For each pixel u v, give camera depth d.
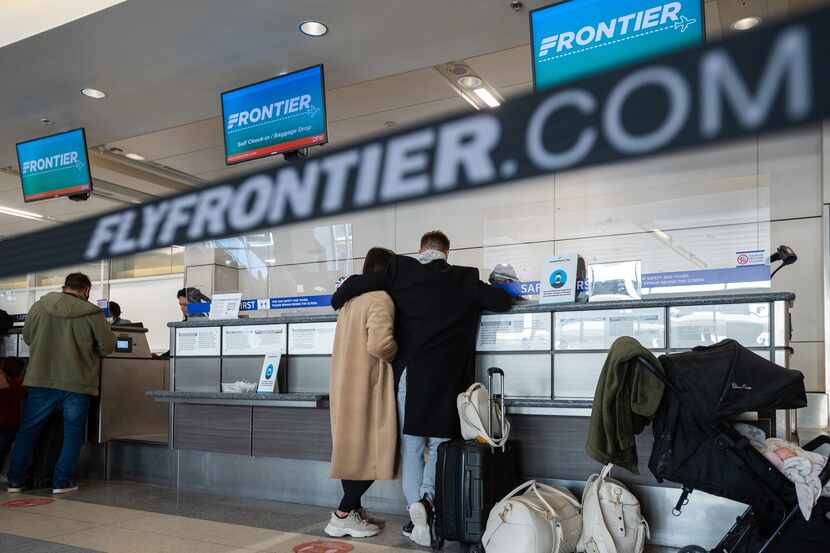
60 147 6.61
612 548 2.68
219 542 3.25
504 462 3.13
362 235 8.34
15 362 5.27
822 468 2.23
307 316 4.29
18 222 12.41
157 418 5.59
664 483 3.06
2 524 3.65
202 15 4.56
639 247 6.60
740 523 2.61
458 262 7.62
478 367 3.66
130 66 5.33
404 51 5.13
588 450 2.57
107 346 4.81
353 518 3.38
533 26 4.30
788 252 4.39
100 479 5.13
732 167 6.14
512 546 2.66
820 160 5.79
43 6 4.78
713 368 2.40
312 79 5.09
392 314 3.38
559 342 3.47
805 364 5.72
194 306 5.25
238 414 4.39
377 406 3.40
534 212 7.19
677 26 3.88
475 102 6.83
